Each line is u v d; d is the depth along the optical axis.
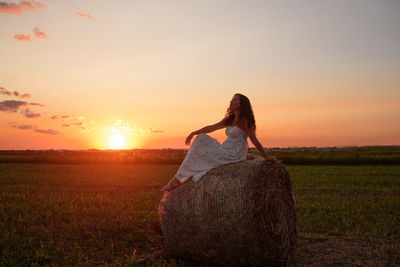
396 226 7.77
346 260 5.74
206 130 6.14
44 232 7.27
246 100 6.00
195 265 5.81
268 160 5.50
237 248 5.38
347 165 30.67
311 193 12.92
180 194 5.74
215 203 5.37
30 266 5.52
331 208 9.77
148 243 6.77
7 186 14.49
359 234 7.18
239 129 5.92
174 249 5.91
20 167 27.83
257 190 5.20
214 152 5.87
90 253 6.22
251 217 5.20
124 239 6.94
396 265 5.49
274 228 5.23
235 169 5.56
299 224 7.97
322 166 28.77
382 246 6.40
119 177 18.69
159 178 18.11
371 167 27.06
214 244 5.47
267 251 5.20
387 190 13.77
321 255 5.98
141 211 9.20
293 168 26.06
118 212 9.05
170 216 5.76
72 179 17.59
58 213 8.93
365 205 10.27
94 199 10.90
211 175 5.65
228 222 5.29
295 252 6.13
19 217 8.23
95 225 7.82
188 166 5.88
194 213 5.50
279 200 5.44
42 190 13.34
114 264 5.50
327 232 7.32
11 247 6.29
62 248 6.31
